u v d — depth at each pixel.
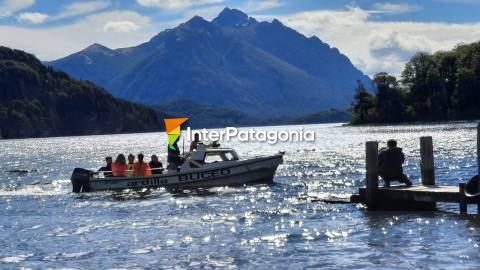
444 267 15.13
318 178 39.47
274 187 34.66
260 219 23.17
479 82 190.75
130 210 27.22
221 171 35.53
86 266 16.36
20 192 36.84
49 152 113.19
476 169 39.78
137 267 16.11
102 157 86.94
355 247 17.72
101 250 18.27
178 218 24.17
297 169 47.16
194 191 33.84
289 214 24.19
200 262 16.48
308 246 18.06
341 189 33.28
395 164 24.77
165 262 16.58
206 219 23.62
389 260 16.02
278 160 36.66
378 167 24.78
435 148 65.31
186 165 35.38
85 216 25.77
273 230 20.78
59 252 18.12
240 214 24.61
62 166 67.12
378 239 18.75
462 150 60.34
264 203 27.81
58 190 37.94
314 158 60.94
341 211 24.50
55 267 16.33
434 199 22.81
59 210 28.09
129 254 17.66
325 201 27.25
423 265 15.40
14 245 19.31
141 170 35.62
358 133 145.12
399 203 24.39
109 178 35.53
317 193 31.11
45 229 22.38
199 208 26.94
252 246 18.28
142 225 22.70
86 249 18.47
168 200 30.41
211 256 17.12
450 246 17.34
